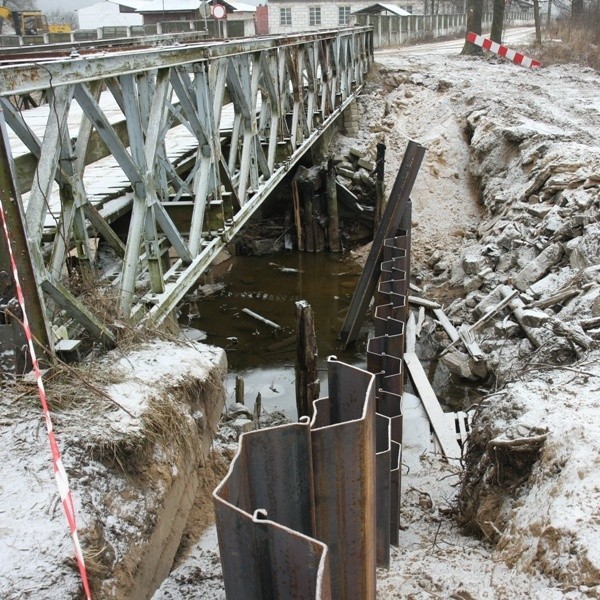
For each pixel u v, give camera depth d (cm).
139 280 564
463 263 1131
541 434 483
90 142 511
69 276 455
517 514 435
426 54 2359
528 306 891
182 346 468
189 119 564
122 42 1279
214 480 465
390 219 1003
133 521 326
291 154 925
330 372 284
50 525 285
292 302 1202
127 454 344
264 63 771
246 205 721
